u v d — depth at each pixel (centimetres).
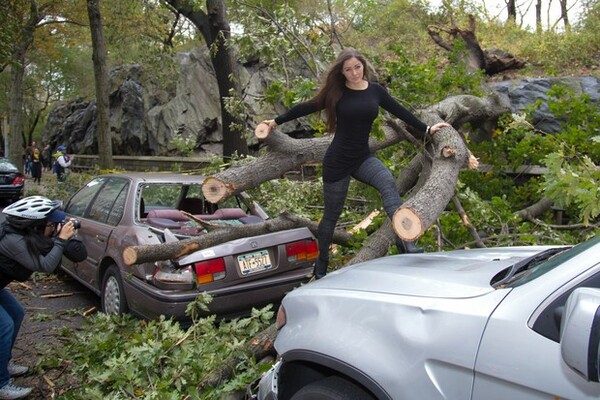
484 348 195
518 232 547
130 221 525
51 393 397
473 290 220
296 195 652
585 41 1171
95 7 1386
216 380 358
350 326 236
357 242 529
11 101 1903
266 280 476
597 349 161
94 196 631
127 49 1759
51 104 5322
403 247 388
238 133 1102
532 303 194
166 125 1806
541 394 179
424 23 1439
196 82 1781
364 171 386
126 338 443
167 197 579
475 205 520
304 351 245
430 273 250
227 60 1084
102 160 1411
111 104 2209
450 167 390
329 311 249
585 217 407
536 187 628
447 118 549
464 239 516
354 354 225
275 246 486
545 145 625
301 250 496
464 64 697
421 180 492
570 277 195
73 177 1306
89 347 414
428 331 211
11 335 377
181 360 359
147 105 1989
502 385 188
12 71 1888
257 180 450
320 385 242
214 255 456
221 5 1061
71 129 2755
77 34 2277
